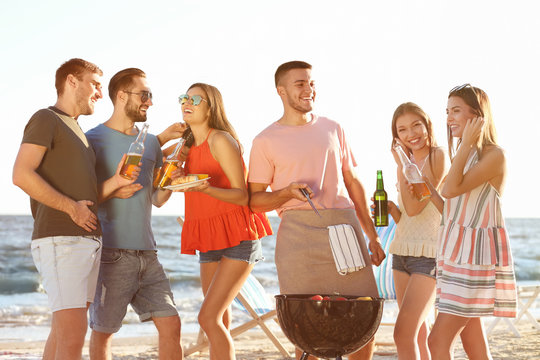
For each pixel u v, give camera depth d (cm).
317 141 384
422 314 395
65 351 341
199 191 376
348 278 376
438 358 345
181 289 2112
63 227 348
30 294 1955
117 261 386
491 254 345
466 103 359
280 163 383
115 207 388
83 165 361
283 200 372
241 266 396
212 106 403
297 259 378
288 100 388
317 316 305
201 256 413
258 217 414
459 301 343
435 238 397
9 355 668
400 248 409
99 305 386
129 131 404
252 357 661
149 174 404
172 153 395
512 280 346
